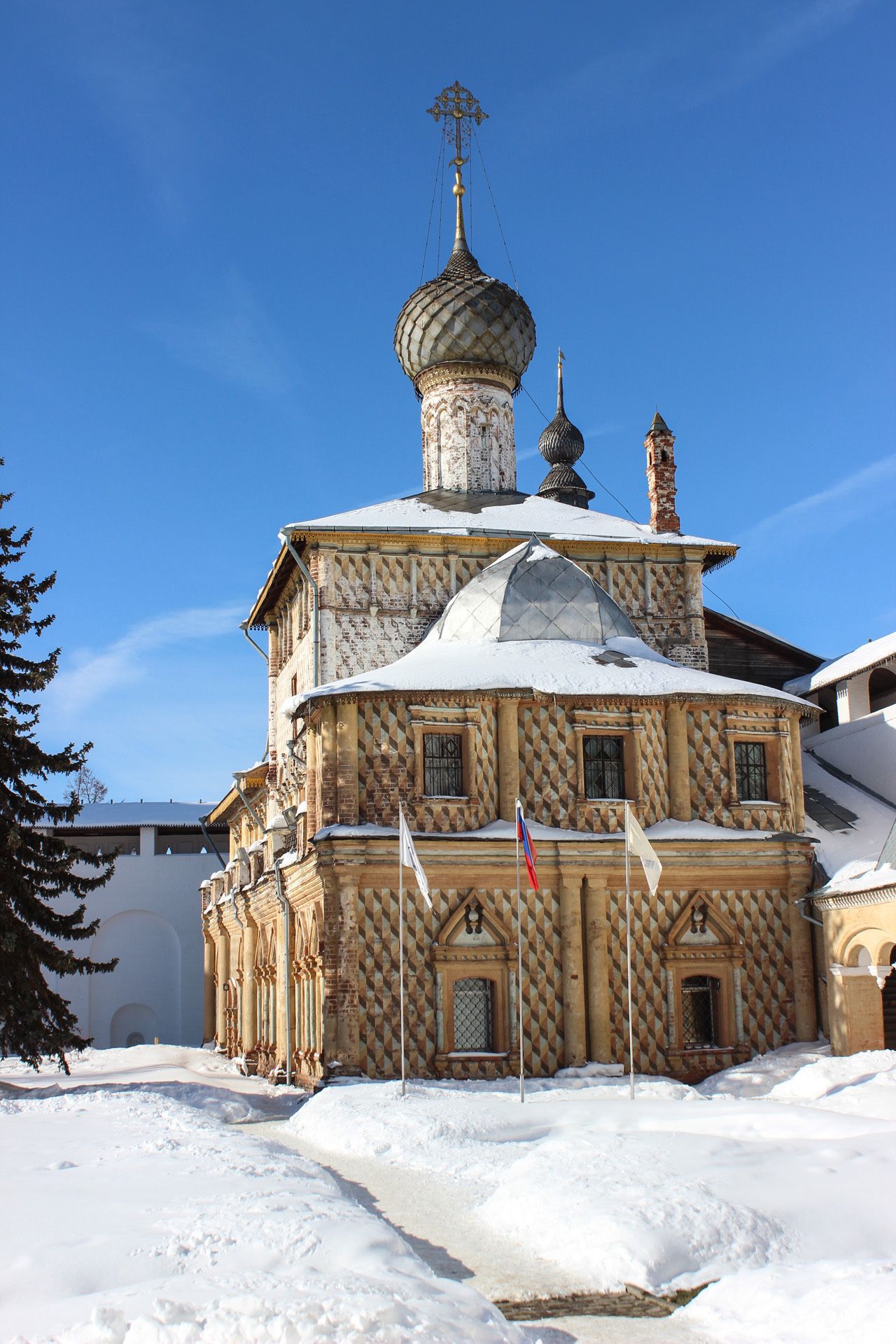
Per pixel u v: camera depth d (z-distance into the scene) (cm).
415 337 4781
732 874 3578
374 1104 2425
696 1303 1155
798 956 3581
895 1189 1409
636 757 3606
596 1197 1404
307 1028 3591
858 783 4238
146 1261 1130
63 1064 3253
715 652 4819
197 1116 2389
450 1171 1848
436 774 3481
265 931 4328
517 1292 1212
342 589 4044
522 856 3422
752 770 3759
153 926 6406
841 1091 2472
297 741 4066
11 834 3192
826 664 4847
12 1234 1226
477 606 3856
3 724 3250
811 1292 1091
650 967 3481
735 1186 1416
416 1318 917
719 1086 3162
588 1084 3158
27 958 3219
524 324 4806
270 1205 1338
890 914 3203
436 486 4788
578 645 3791
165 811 6762
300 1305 923
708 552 4453
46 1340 923
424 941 3338
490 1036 3369
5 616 3366
